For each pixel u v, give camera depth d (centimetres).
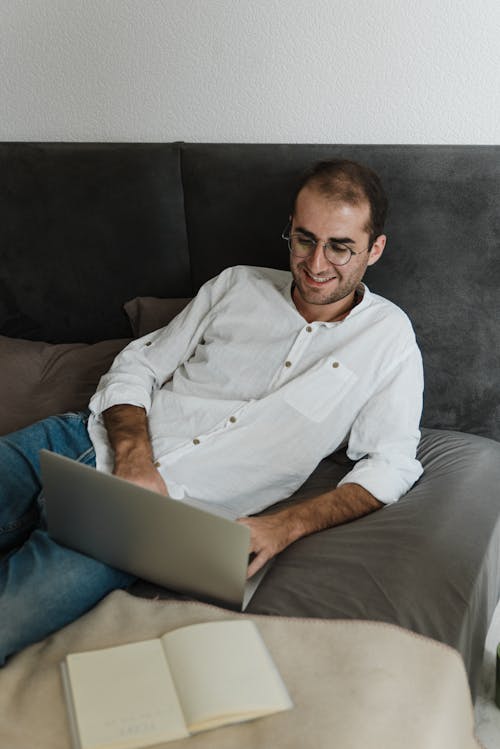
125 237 202
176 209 196
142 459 150
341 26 175
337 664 109
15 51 207
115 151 197
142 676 106
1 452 148
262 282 169
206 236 193
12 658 116
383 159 169
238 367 164
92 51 201
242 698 102
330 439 157
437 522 136
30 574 123
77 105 209
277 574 131
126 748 97
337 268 152
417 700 104
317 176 150
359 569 126
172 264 201
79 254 208
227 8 184
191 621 118
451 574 125
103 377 172
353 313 159
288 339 162
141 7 191
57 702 105
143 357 174
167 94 198
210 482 157
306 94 185
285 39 182
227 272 175
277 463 156
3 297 219
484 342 172
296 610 120
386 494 145
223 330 170
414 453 154
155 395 168
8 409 184
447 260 169
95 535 126
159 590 131
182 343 175
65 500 126
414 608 119
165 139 203
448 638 116
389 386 155
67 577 125
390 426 152
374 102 179
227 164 185
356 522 141
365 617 117
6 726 101
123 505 119
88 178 200
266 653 110
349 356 157
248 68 188
